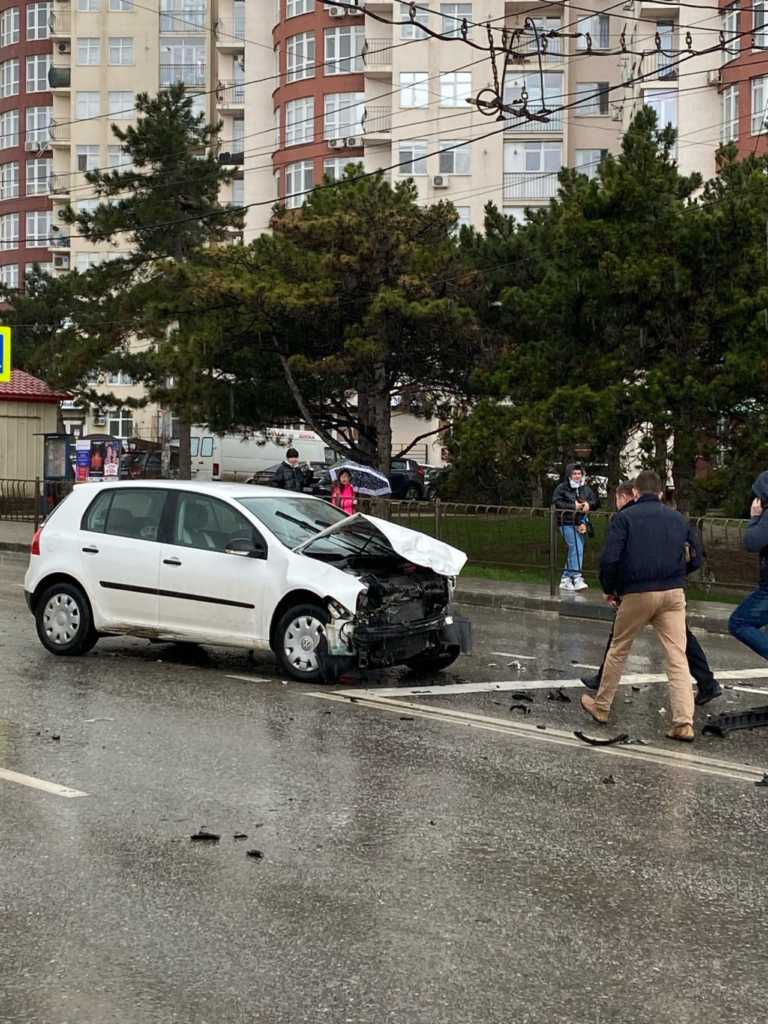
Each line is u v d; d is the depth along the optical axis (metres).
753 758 8.22
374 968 4.68
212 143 42.12
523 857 6.04
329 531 10.70
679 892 5.58
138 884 5.57
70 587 11.79
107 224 39.97
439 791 7.22
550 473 23.81
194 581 11.03
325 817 6.64
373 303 26.94
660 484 8.98
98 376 40.94
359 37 59.50
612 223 21.70
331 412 32.25
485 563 20.05
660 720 9.45
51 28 77.06
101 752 8.01
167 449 47.12
